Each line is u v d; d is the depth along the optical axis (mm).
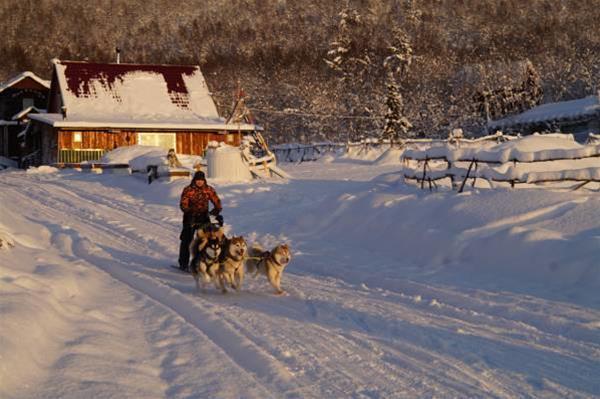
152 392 5273
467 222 11586
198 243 9695
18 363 5328
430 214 12422
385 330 7445
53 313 7086
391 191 15344
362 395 5398
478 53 94938
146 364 6023
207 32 117750
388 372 5984
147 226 16312
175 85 45125
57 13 126000
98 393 5031
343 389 5531
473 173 13742
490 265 10125
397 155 34781
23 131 48938
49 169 34719
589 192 12523
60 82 42594
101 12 128500
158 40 121438
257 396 5281
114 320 7645
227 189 21766
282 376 5781
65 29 122875
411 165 27812
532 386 5648
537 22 109938
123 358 6117
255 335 7117
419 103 60781
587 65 69875
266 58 91500
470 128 58781
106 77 44156
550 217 11047
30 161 47281
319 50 97562
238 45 110562
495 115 60656
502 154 13281
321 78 75625
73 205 20469
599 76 66688
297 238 13953
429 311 8297
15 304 6699
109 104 42062
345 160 38125
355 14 110875
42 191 24344
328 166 33656
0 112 53250
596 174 12523
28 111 48875
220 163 24844
